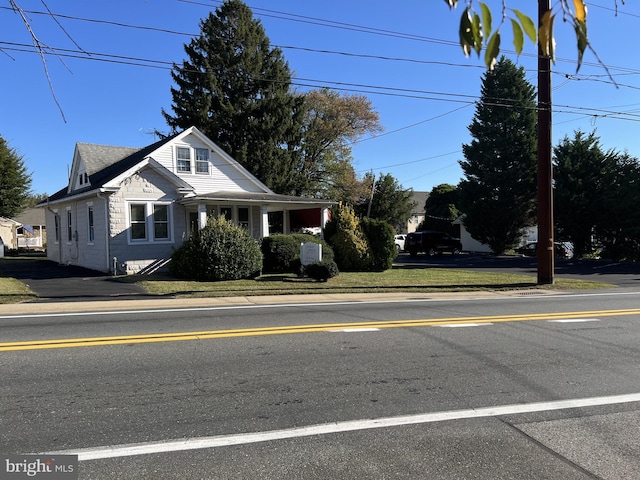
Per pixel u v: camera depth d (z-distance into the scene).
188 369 5.57
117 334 7.45
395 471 3.25
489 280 17.50
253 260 16.45
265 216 19.61
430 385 5.07
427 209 57.75
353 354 6.29
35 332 7.59
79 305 10.66
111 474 3.19
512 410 4.39
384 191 46.69
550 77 15.46
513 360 6.07
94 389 4.86
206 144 21.28
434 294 13.91
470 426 4.02
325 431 3.88
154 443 3.64
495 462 3.39
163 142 21.22
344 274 18.58
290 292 13.27
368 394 4.77
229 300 11.80
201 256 15.75
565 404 4.55
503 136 36.69
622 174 28.84
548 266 16.19
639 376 5.47
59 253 24.00
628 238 28.72
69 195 22.20
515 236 38.09
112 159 22.70
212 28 33.34
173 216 18.92
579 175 31.55
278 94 33.41
